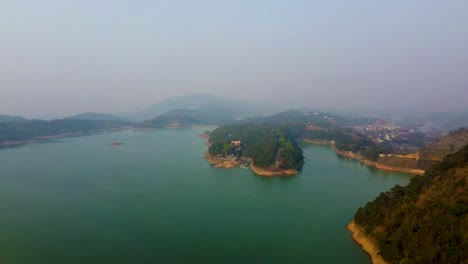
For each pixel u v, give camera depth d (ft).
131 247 318.86
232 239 335.06
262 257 298.76
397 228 303.27
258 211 417.49
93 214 409.28
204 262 290.35
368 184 557.33
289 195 488.85
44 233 351.46
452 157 380.37
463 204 280.51
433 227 275.80
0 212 416.67
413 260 255.70
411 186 368.27
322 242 328.08
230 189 524.93
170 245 322.75
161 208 430.61
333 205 440.45
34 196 485.56
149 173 643.86
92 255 303.07
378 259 287.07
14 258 296.71
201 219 391.04
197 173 647.15
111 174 631.56
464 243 246.68
